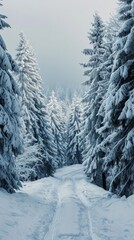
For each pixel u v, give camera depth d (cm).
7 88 1606
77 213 1400
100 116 2798
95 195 2177
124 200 1546
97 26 2908
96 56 2855
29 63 3609
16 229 997
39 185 2677
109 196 1955
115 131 1820
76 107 7106
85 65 2908
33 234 989
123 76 1545
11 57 1717
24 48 3619
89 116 2944
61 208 1553
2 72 1593
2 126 1583
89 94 2945
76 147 7025
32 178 3409
